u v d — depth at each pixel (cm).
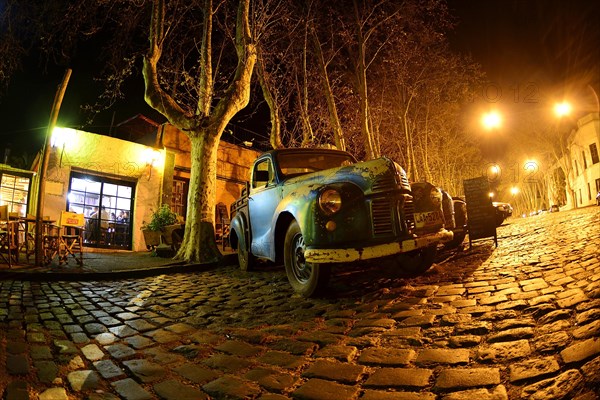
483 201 742
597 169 3634
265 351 323
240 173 1820
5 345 355
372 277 562
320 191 459
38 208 884
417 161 2806
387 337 312
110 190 1428
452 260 662
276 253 585
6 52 1084
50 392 262
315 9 1420
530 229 1080
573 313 286
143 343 373
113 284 734
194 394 256
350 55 1564
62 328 428
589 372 196
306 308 443
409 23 1600
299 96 1465
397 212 463
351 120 1938
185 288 662
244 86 976
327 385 244
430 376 237
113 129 1844
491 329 294
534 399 192
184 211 1608
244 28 970
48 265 888
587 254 503
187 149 1620
